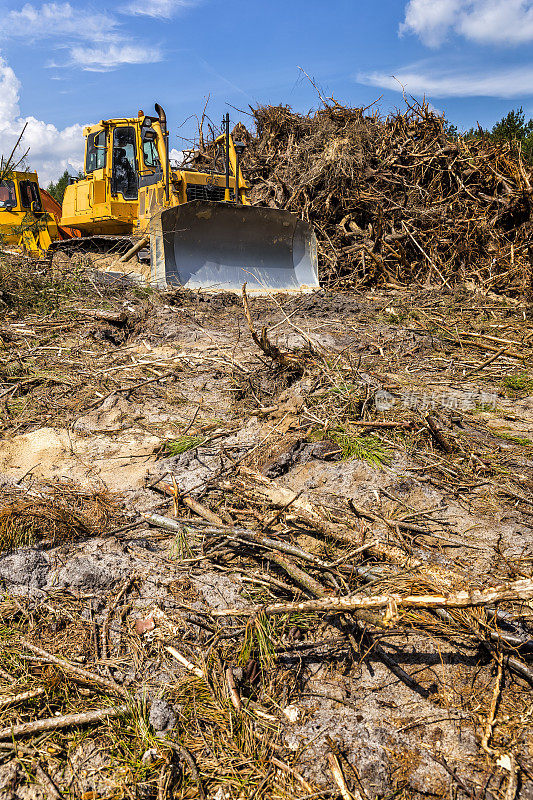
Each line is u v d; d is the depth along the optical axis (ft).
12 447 14.79
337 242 35.50
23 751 6.97
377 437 14.61
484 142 36.50
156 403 17.44
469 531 11.24
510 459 14.28
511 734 7.30
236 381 18.33
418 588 8.51
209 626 8.86
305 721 7.52
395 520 11.27
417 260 34.60
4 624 8.81
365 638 8.77
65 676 7.97
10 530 10.64
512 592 7.84
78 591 9.62
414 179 35.86
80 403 17.38
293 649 8.64
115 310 25.52
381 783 6.73
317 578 9.61
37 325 23.49
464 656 8.45
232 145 35.60
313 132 38.24
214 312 26.05
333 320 25.75
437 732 7.34
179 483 12.99
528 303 29.50
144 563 10.32
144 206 32.37
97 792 6.59
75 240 34.55
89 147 34.94
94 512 11.68
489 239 34.06
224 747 7.18
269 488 11.99
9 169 32.35
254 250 30.37
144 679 8.02
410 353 22.17
